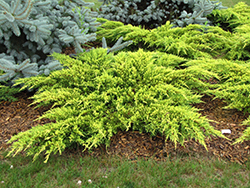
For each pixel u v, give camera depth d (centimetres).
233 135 304
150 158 280
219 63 362
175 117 294
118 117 311
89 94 340
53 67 349
